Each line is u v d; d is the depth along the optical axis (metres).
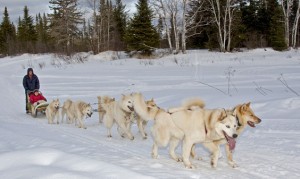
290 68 19.70
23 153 5.68
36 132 9.06
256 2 37.31
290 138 7.34
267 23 36.44
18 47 52.53
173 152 6.37
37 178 4.64
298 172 5.46
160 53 32.81
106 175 4.75
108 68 25.91
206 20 34.78
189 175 5.24
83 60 32.72
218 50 33.06
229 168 5.81
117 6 45.12
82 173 4.82
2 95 17.16
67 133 9.07
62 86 18.44
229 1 31.59
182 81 17.58
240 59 26.64
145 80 18.72
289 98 10.23
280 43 31.44
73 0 44.62
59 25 45.75
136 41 32.50
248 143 7.24
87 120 11.33
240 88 13.79
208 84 15.79
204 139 5.79
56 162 5.36
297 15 33.69
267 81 15.45
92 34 40.66
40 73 24.98
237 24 33.09
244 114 6.33
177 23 32.66
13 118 12.05
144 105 6.44
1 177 4.80
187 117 5.88
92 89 16.86
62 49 42.31
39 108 12.17
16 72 27.44
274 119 8.92
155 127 6.31
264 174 5.43
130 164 5.62
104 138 8.45
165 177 4.95
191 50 34.97
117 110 8.31
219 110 5.69
